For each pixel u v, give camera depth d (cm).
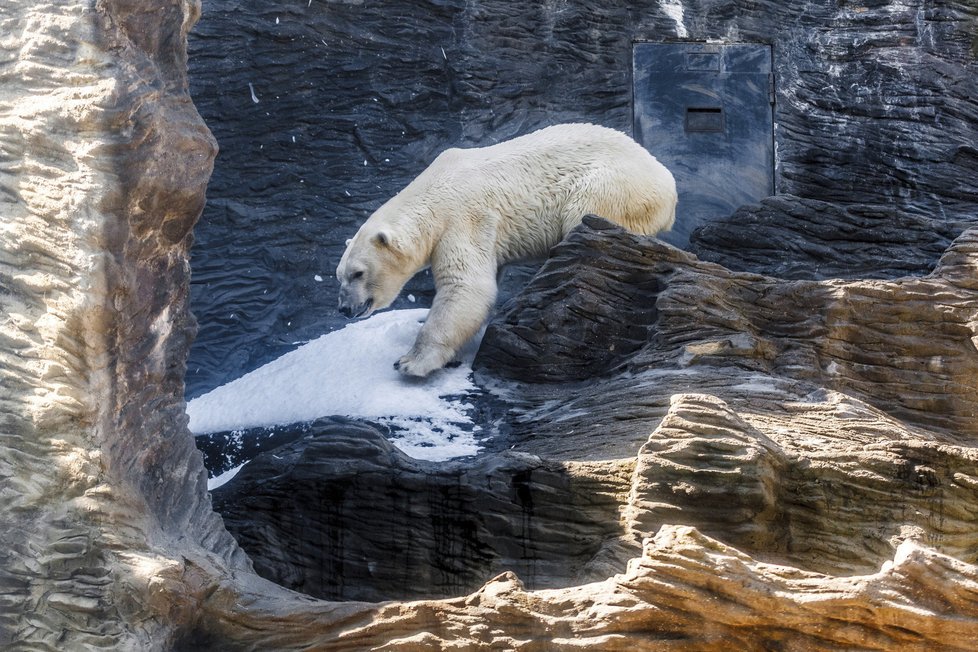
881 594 850
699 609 858
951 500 1055
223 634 945
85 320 923
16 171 941
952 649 845
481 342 1436
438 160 1530
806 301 1345
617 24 1928
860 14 1978
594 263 1394
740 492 1006
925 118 1953
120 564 926
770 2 1961
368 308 1462
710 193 1903
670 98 1920
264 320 1767
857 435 1127
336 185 1836
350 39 1870
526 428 1276
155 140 938
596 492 1072
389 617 907
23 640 923
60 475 938
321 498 1148
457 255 1462
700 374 1255
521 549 1087
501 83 1895
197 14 1028
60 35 929
